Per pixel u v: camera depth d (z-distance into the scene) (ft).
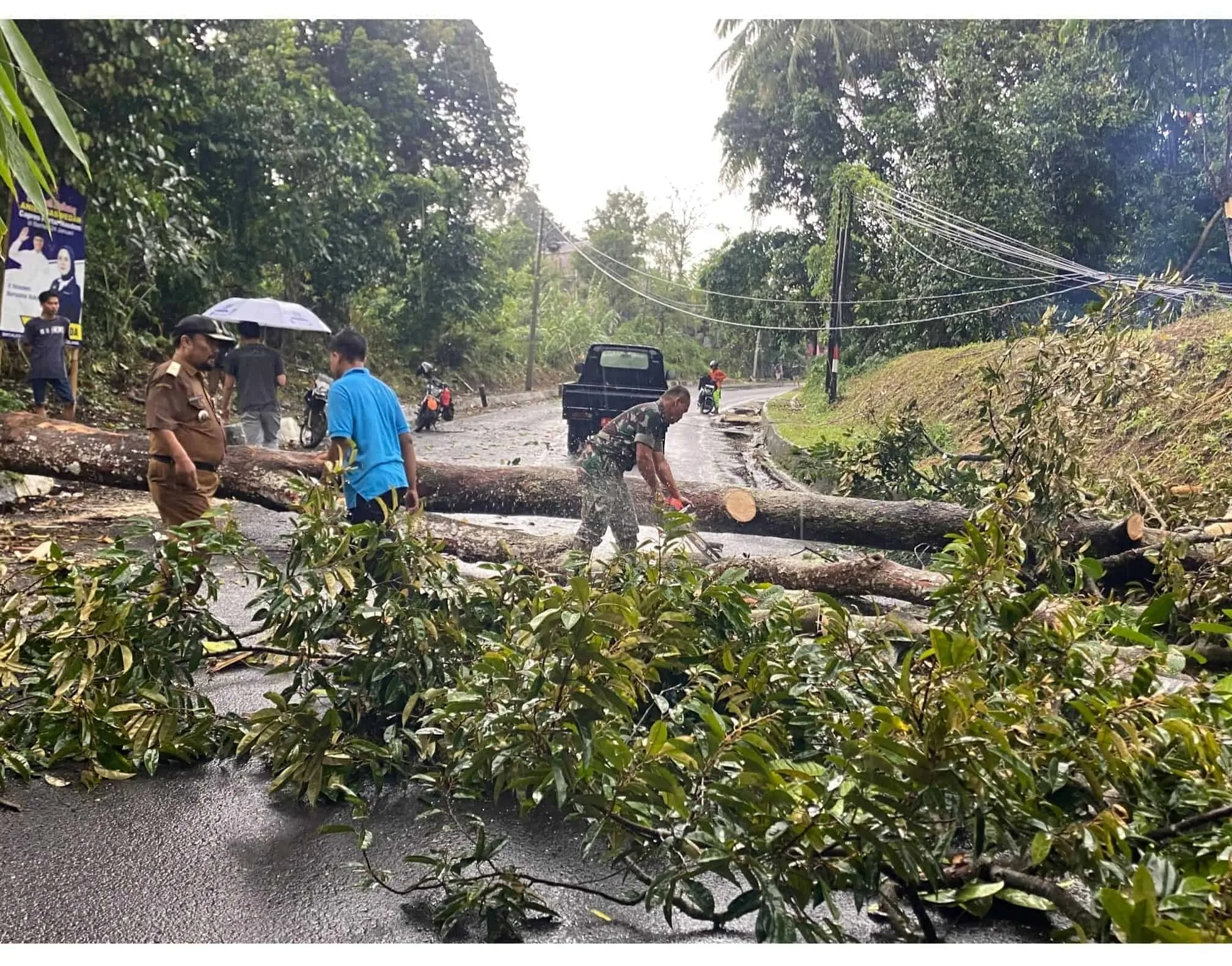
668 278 184.96
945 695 8.67
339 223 68.85
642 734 11.70
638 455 19.39
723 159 106.11
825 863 8.75
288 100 62.34
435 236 84.48
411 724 13.33
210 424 18.62
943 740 8.69
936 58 90.33
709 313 115.03
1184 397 20.51
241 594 20.99
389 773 12.82
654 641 11.14
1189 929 6.55
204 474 18.56
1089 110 66.03
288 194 63.31
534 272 136.98
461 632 12.98
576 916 9.45
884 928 9.35
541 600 10.00
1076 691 10.96
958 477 24.25
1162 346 35.58
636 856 9.84
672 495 19.49
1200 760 9.70
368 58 86.02
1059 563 18.19
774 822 8.80
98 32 39.45
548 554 20.80
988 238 70.18
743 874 10.24
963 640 9.01
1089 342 19.43
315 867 10.24
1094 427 20.13
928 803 8.68
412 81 86.02
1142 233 66.64
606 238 176.04
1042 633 11.57
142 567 12.93
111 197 44.60
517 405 97.35
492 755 10.05
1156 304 41.47
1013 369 24.34
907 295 81.66
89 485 32.65
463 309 90.27
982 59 74.28
